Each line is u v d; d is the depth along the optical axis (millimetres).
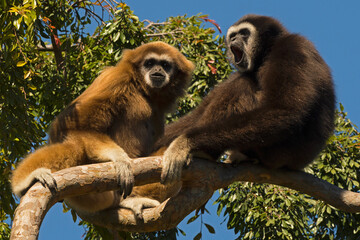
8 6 14469
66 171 10250
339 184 21312
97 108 12773
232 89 13328
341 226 21516
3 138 16672
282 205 20875
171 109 15367
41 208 9664
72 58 21125
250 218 21250
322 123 13047
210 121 12977
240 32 14664
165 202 11727
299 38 13445
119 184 10766
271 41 14055
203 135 11820
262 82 12820
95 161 11984
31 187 10039
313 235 22031
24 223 9344
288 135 12117
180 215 11531
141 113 13766
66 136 12367
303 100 12062
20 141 16766
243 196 21031
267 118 11969
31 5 13875
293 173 12711
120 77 13625
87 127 12539
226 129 11922
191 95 21141
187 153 11539
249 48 14258
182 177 11516
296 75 12359
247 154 12469
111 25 21078
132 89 13812
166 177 11188
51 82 19484
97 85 13508
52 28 18047
